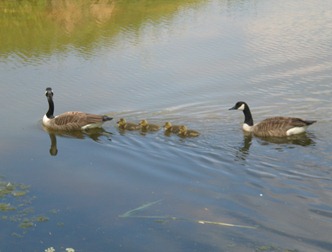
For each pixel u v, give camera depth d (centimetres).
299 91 2298
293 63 2662
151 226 1303
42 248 1222
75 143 1875
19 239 1259
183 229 1287
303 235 1244
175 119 2067
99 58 2870
